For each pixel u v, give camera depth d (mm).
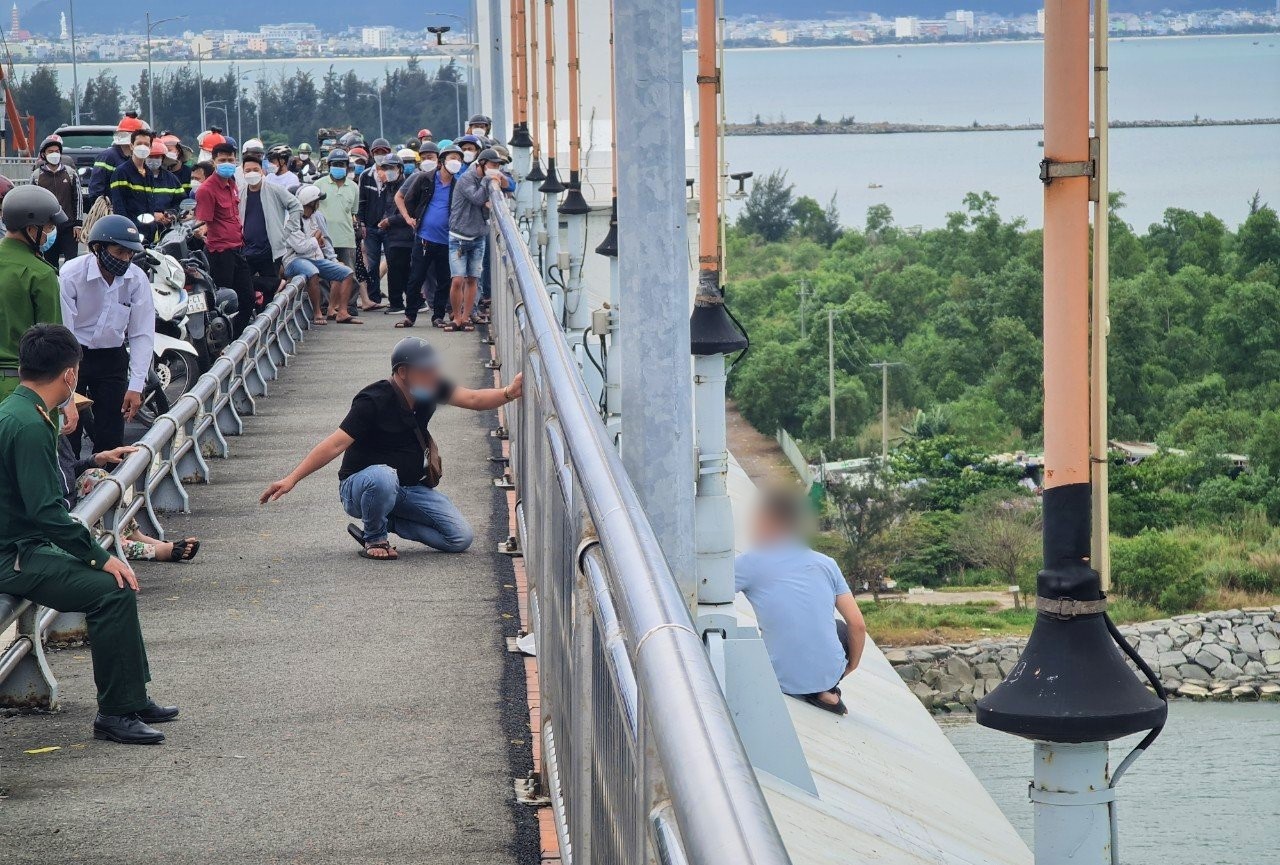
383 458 9375
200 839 5238
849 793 9469
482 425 14016
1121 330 100688
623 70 5473
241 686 6969
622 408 5625
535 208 21156
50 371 5875
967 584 78750
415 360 9297
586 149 26484
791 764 8695
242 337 14898
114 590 6176
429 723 6434
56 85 168500
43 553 6098
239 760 6023
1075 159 4008
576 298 15344
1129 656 4082
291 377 16906
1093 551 4062
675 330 5566
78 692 6922
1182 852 42812
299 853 5105
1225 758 53156
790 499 9344
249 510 10859
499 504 10883
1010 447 102812
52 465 5957
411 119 195125
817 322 111875
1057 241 4039
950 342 111500
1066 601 4035
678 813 1941
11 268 7996
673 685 2176
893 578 79000
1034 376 107938
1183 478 88000
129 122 16312
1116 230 112938
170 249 14898
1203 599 77625
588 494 3379
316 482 11781
